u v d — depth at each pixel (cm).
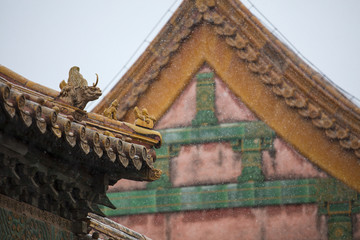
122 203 4497
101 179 2019
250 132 4419
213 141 4462
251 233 4281
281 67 4406
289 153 4344
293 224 4241
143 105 4553
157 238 4406
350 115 4259
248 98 4459
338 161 4256
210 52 4544
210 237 4334
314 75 4341
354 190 4206
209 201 4384
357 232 4153
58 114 1709
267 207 4300
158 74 4569
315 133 4312
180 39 4553
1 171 1648
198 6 4547
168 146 4506
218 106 4500
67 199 1936
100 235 2677
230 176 4394
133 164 1942
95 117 2042
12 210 1714
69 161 1848
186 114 4528
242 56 4484
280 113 4391
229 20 4509
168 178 4472
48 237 1881
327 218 4209
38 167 1753
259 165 4369
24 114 1473
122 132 2094
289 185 4300
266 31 4438
